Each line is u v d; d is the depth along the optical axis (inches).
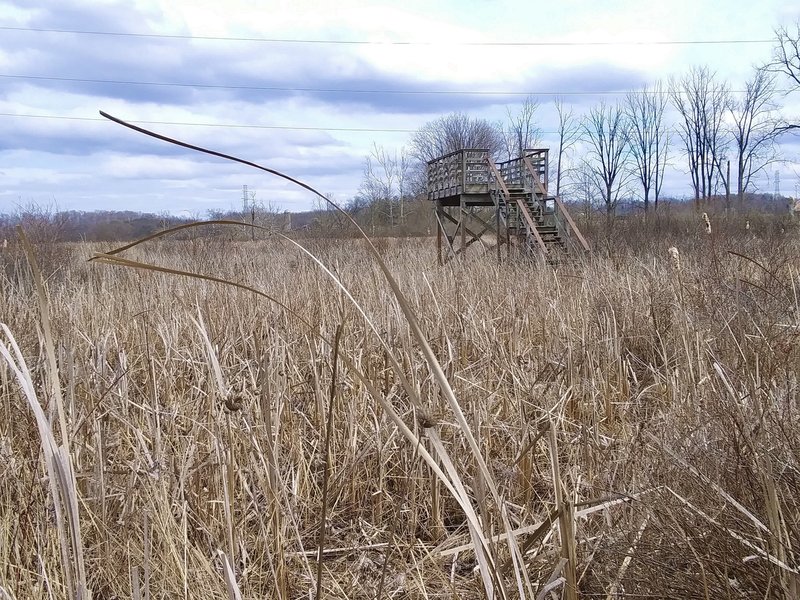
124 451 145.8
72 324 216.1
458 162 787.4
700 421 130.0
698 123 1841.8
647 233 797.2
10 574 109.1
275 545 121.5
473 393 172.7
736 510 99.9
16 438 140.0
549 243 626.2
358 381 181.9
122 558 115.6
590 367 191.5
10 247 414.3
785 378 130.5
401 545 139.3
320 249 618.8
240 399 102.5
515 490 144.5
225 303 258.7
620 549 103.4
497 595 74.4
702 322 189.2
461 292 286.0
